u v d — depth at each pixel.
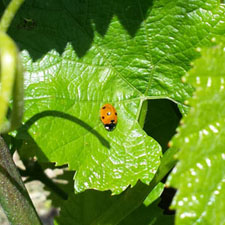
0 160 0.08
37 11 0.10
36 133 0.10
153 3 0.10
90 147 0.10
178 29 0.10
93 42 0.10
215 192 0.07
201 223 0.07
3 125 0.06
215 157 0.07
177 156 0.07
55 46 0.10
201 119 0.07
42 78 0.10
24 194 0.09
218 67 0.07
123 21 0.10
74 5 0.10
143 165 0.10
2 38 0.05
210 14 0.10
